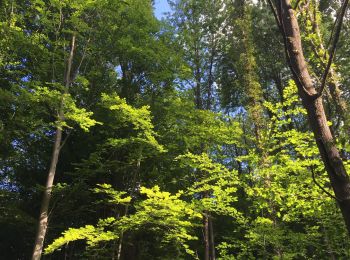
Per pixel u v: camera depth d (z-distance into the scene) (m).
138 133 13.16
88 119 11.76
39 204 15.95
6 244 16.48
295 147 9.91
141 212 10.58
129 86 16.02
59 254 17.20
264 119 11.10
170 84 15.99
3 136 13.38
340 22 3.30
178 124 14.72
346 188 3.28
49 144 16.45
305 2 5.61
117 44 15.35
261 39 20.69
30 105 12.58
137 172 13.74
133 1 16.19
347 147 6.45
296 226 14.08
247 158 10.12
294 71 3.70
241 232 16.70
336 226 10.47
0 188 16.23
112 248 12.47
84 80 13.12
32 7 13.69
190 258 17.39
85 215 15.88
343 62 15.41
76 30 14.41
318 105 3.54
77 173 13.29
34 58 14.09
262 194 9.18
